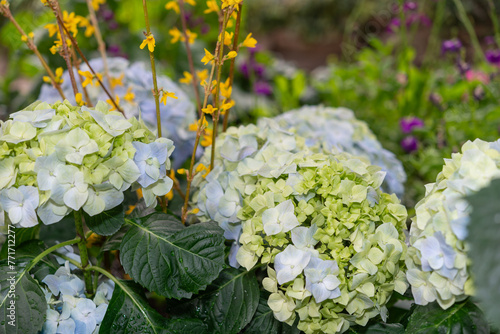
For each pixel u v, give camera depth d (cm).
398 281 67
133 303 67
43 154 62
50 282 66
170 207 82
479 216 53
